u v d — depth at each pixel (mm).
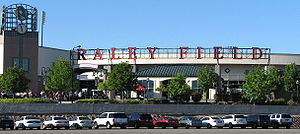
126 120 55156
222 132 46438
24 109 70000
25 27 99875
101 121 55688
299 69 112812
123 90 83438
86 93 91812
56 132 45188
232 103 82562
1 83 79688
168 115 74312
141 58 113312
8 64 98000
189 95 84375
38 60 108750
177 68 110438
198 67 109188
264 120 59438
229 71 111938
